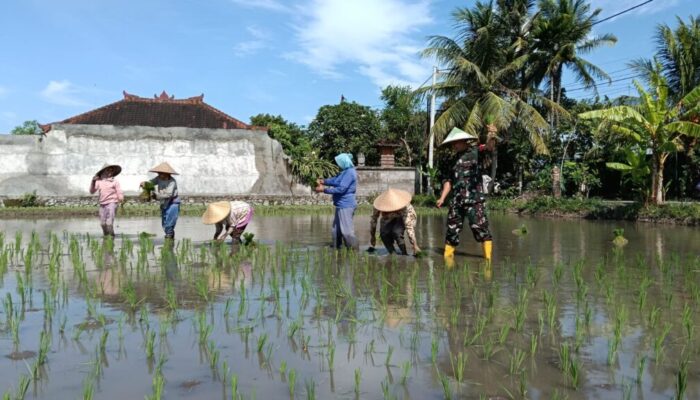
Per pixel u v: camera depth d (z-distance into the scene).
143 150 22.75
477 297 4.57
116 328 3.61
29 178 21.41
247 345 3.26
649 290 4.89
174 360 2.99
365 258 6.94
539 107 23.97
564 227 13.18
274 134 31.17
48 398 2.51
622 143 21.75
